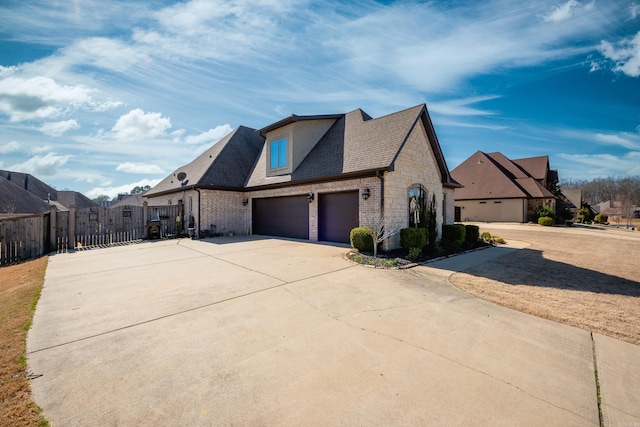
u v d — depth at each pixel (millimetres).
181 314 4883
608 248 13109
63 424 2414
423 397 2805
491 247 13273
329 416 2537
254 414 2557
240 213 17859
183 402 2705
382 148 11312
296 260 9367
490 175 31188
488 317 4863
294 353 3625
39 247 11312
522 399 2799
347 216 12453
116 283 6781
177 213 17000
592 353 3715
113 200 48688
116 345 3807
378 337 4086
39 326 4395
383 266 8453
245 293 6012
